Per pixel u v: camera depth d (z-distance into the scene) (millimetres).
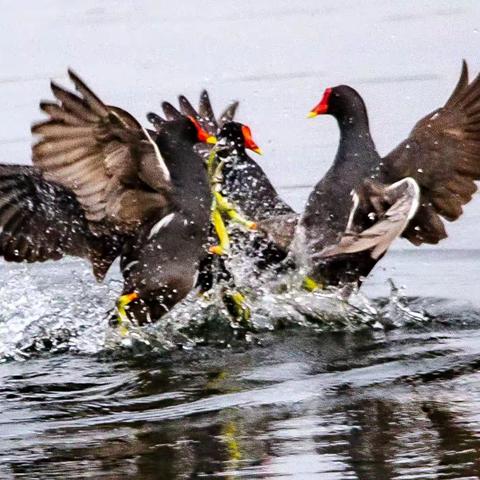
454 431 8883
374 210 12227
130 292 12062
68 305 13188
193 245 11930
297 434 9000
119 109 10938
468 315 12375
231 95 19594
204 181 11961
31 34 23125
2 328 12352
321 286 12477
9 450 8953
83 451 8875
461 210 12844
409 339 11555
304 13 23828
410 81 19719
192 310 12508
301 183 16703
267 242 12688
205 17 23922
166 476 8359
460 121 12688
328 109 12758
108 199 11500
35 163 11039
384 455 8516
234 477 8289
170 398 10047
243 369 10828
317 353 11242
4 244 12367
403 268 14328
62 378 10844
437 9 23266
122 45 22250
